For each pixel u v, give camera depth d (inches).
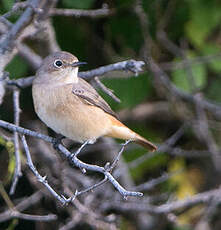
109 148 492.7
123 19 490.9
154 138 533.6
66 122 378.3
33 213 475.2
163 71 500.1
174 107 523.5
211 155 490.3
